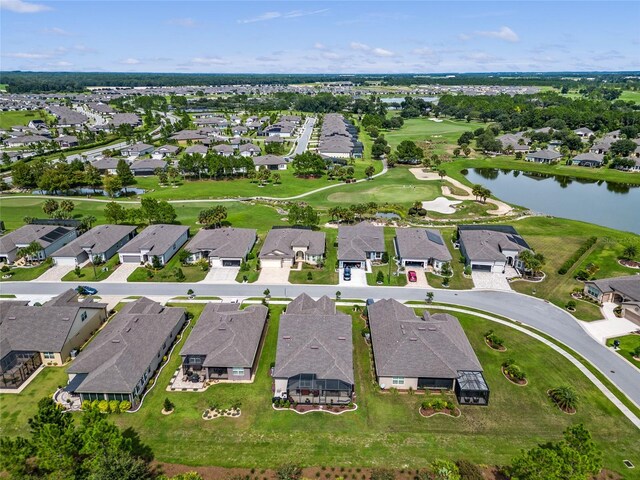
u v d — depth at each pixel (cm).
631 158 18200
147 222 11612
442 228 11206
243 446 4672
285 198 13900
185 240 10369
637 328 6950
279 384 5494
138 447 4641
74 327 6306
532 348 6425
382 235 9806
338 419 5072
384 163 19050
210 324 6297
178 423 4981
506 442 4747
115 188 13712
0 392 5488
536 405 5303
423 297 7881
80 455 4225
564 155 19888
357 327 6956
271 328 6900
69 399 5375
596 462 3900
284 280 8506
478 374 5550
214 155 16288
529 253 8644
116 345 5762
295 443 4719
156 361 5944
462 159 19762
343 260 8856
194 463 4450
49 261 9112
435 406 5209
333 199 13788
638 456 4578
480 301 7750
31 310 6319
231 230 9906
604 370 5959
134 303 7050
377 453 4594
